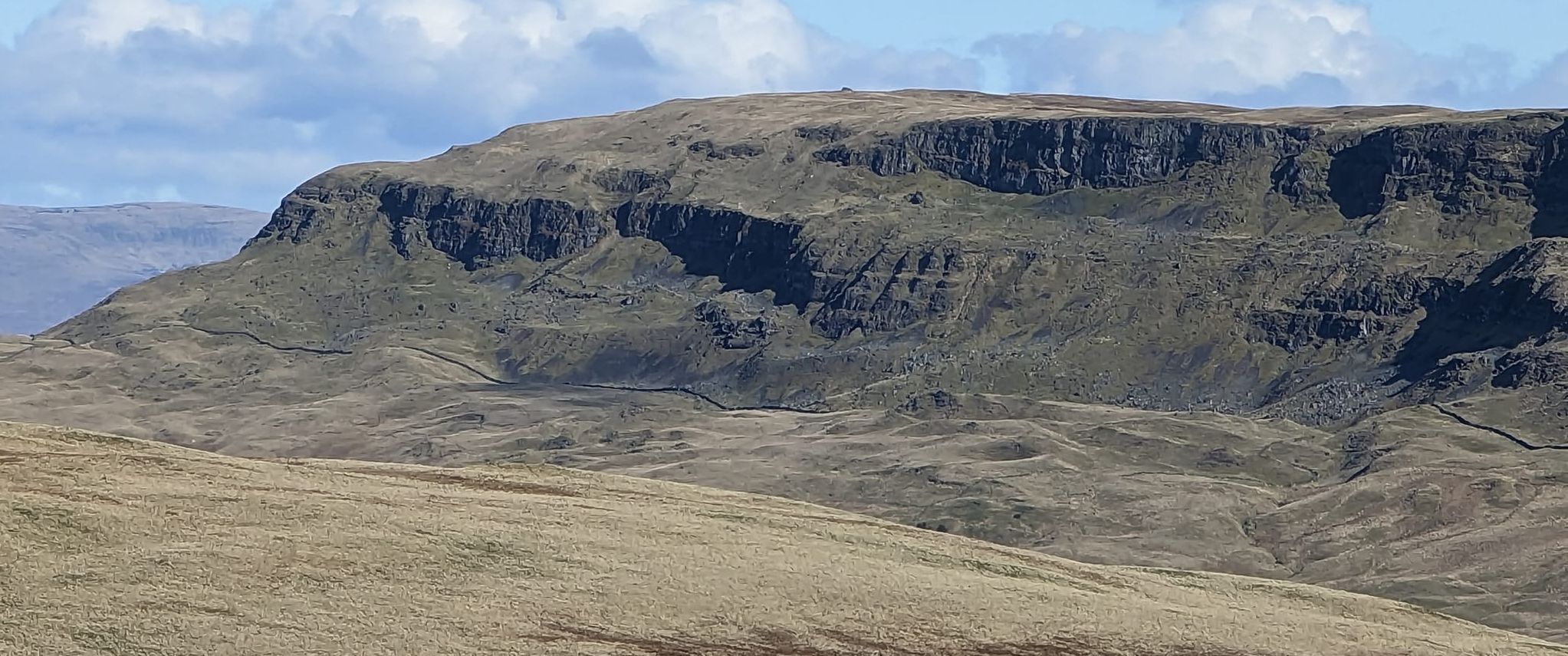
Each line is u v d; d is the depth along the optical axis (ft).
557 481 334.65
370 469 328.08
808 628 238.68
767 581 256.11
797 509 335.47
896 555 292.40
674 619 236.22
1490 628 312.91
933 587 263.70
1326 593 318.45
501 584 243.40
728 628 235.20
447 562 248.93
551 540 264.93
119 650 205.98
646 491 334.24
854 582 260.42
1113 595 283.59
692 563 261.65
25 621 210.59
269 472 299.17
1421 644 272.10
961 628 245.86
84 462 281.33
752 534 287.89
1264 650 254.06
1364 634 273.95
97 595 221.05
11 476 263.70
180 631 213.05
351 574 239.91
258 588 230.48
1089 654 242.17
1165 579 314.55
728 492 351.46
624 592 244.42
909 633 241.55
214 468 293.23
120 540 242.37
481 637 222.28
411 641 217.97
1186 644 251.60
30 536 237.25
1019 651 239.91
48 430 310.86
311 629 218.18
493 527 268.21
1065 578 295.69
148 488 268.00
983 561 296.10
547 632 226.58
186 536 247.29
